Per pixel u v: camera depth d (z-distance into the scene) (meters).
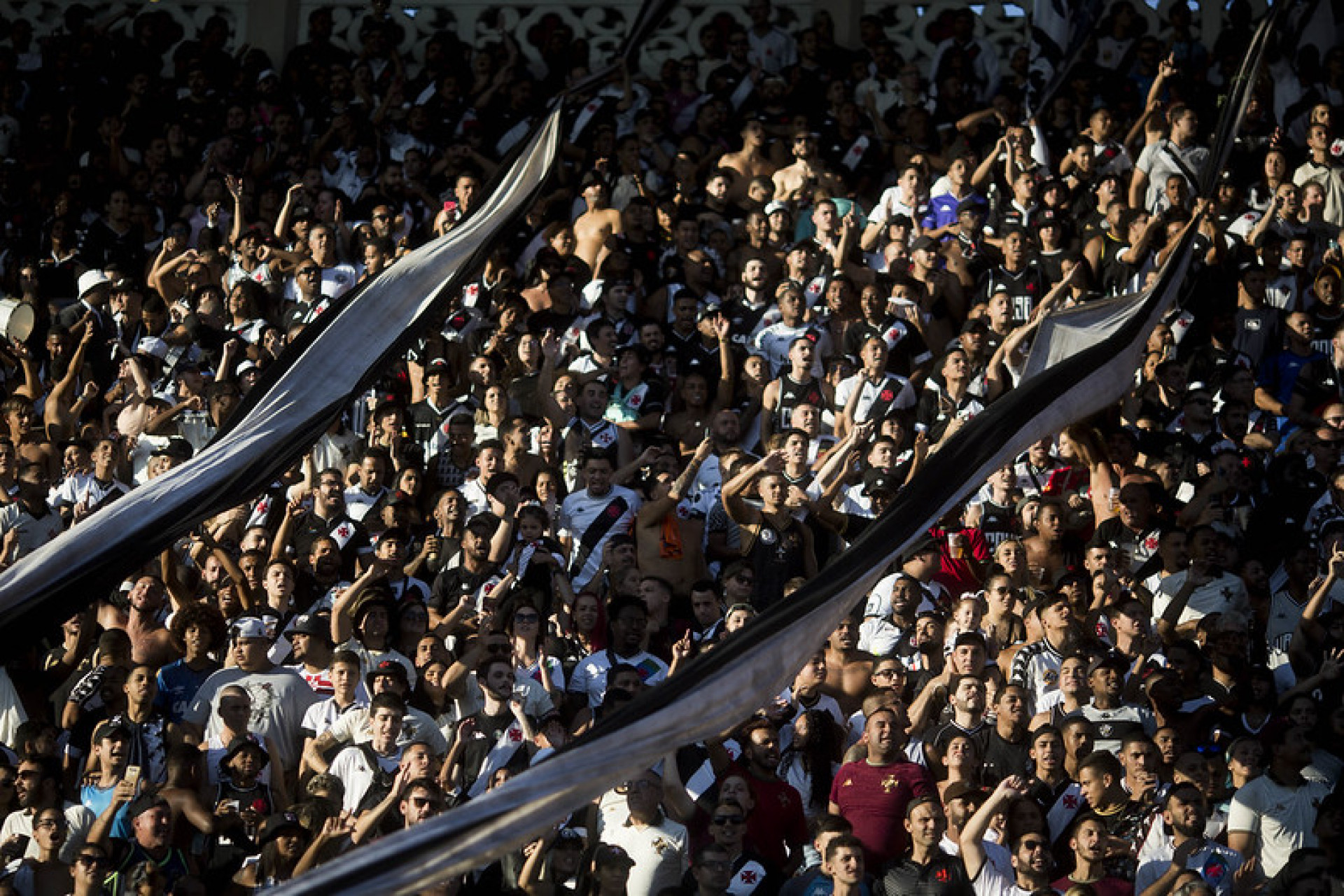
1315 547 36.94
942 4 58.28
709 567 38.31
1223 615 33.69
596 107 53.75
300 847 29.38
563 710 33.19
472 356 43.22
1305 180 48.88
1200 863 29.25
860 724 32.09
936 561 35.19
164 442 42.50
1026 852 28.84
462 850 12.11
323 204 49.53
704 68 57.81
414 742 31.53
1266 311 43.75
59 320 47.12
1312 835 30.33
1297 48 52.59
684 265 46.19
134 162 54.22
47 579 14.12
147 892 28.94
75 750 32.31
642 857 29.55
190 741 32.28
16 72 57.09
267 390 15.37
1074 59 48.00
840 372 41.56
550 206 50.47
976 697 31.20
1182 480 39.12
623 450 40.91
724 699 12.80
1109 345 15.33
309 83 55.66
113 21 58.66
